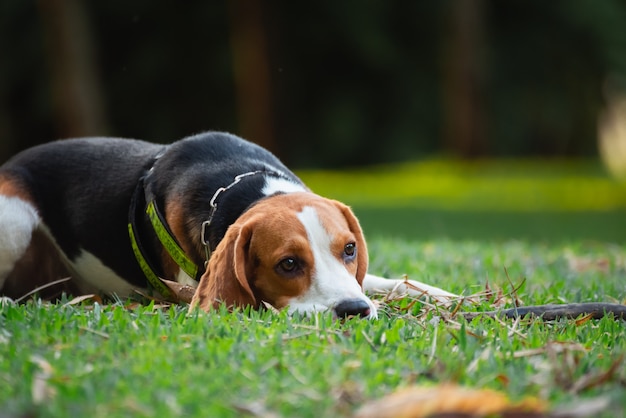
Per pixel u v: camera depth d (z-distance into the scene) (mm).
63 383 5445
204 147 8602
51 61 28562
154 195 8422
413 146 43375
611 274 11414
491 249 13586
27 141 41188
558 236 21594
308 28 40531
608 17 43719
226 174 8203
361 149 43469
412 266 10961
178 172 8406
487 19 42812
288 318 6805
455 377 5633
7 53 39000
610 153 51062
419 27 42594
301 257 7211
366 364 5770
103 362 5883
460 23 37312
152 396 5234
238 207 7848
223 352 5996
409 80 43062
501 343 6570
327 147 42938
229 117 41156
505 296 8492
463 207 27953
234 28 33875
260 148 8812
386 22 41875
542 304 8453
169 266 8375
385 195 31172
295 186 8109
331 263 7277
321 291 7152
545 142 49188
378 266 10906
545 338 6773
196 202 8086
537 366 5988
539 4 43594
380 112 43750
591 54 44781
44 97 38781
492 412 4977
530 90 45344
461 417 4934
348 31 40531
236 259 7211
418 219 24156
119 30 40438
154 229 8328
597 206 29625
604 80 46219
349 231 7520
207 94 41156
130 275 8750
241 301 7266
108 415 4977
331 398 5227
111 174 8859
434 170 37688
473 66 37438
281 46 39531
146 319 7027
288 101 41750
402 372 5746
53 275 9242
